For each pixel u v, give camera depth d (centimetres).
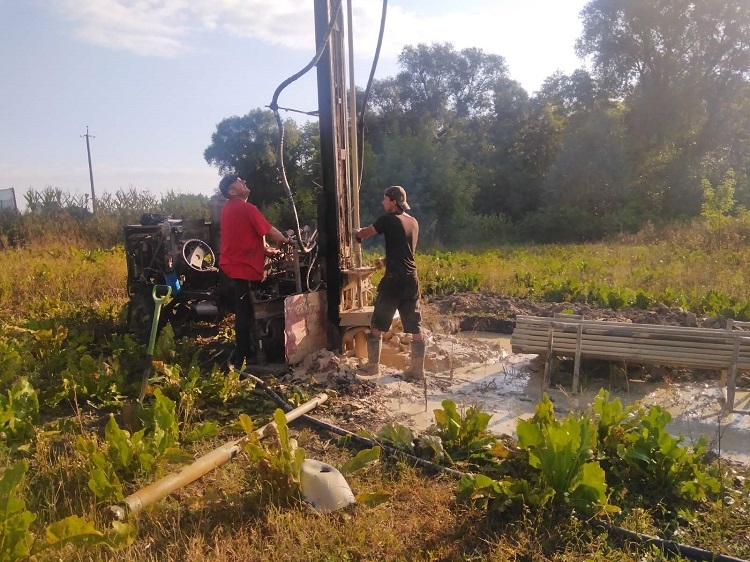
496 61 4509
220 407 569
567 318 695
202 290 802
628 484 422
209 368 693
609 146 3084
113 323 884
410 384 648
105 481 379
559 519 373
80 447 423
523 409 593
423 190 2842
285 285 755
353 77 710
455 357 743
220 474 434
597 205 3103
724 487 412
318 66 673
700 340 608
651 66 3516
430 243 2548
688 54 3453
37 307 935
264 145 4059
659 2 3331
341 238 704
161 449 441
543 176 3534
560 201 3116
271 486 396
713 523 373
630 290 1012
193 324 880
